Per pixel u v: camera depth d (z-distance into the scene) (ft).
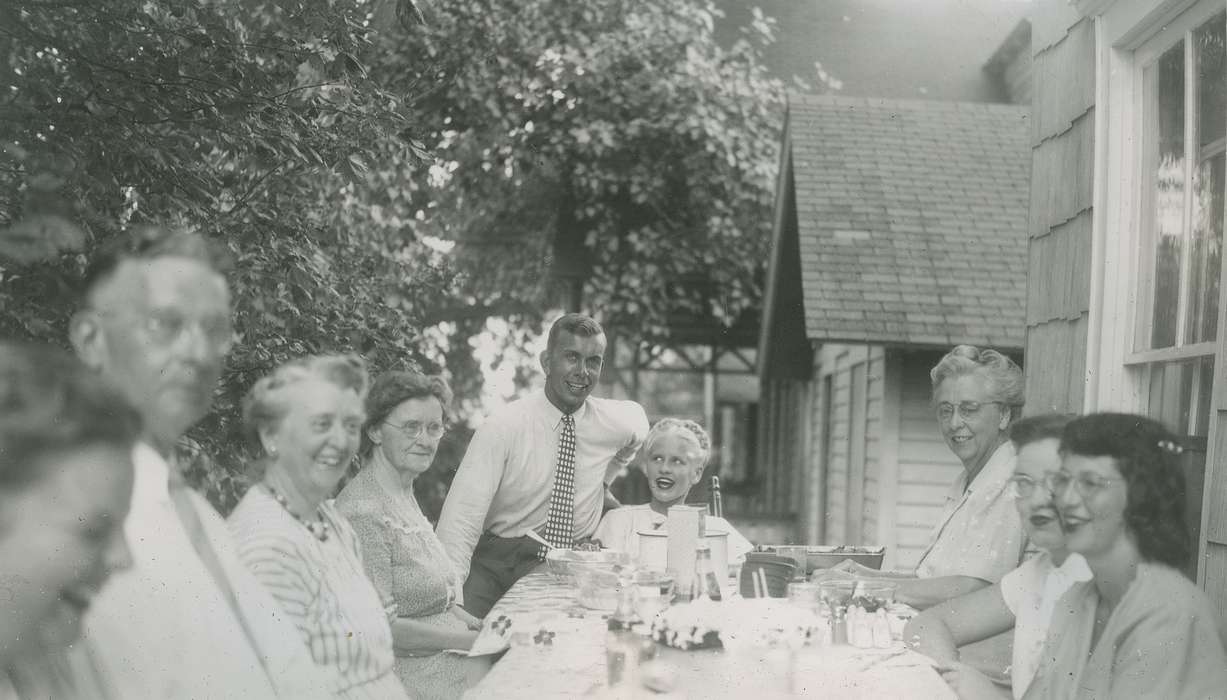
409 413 10.19
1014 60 43.04
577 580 10.64
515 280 36.68
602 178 34.71
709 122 34.65
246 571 5.56
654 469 13.89
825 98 34.60
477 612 13.60
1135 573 7.13
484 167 34.63
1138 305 11.66
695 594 10.37
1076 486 7.31
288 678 5.59
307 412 6.92
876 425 28.91
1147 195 11.59
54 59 10.89
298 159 12.40
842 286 27.40
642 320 36.37
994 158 32.76
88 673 4.62
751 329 38.73
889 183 31.24
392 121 12.99
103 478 4.71
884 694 7.16
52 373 4.74
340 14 12.52
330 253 17.37
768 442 45.96
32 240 9.71
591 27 34.96
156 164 11.62
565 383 13.94
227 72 11.69
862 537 30.07
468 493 13.50
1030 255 14.73
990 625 9.32
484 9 32.30
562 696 7.04
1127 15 11.59
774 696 7.01
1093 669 7.13
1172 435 7.38
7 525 4.55
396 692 7.35
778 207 33.45
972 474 11.31
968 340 26.03
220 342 5.18
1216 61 10.05
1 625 4.48
